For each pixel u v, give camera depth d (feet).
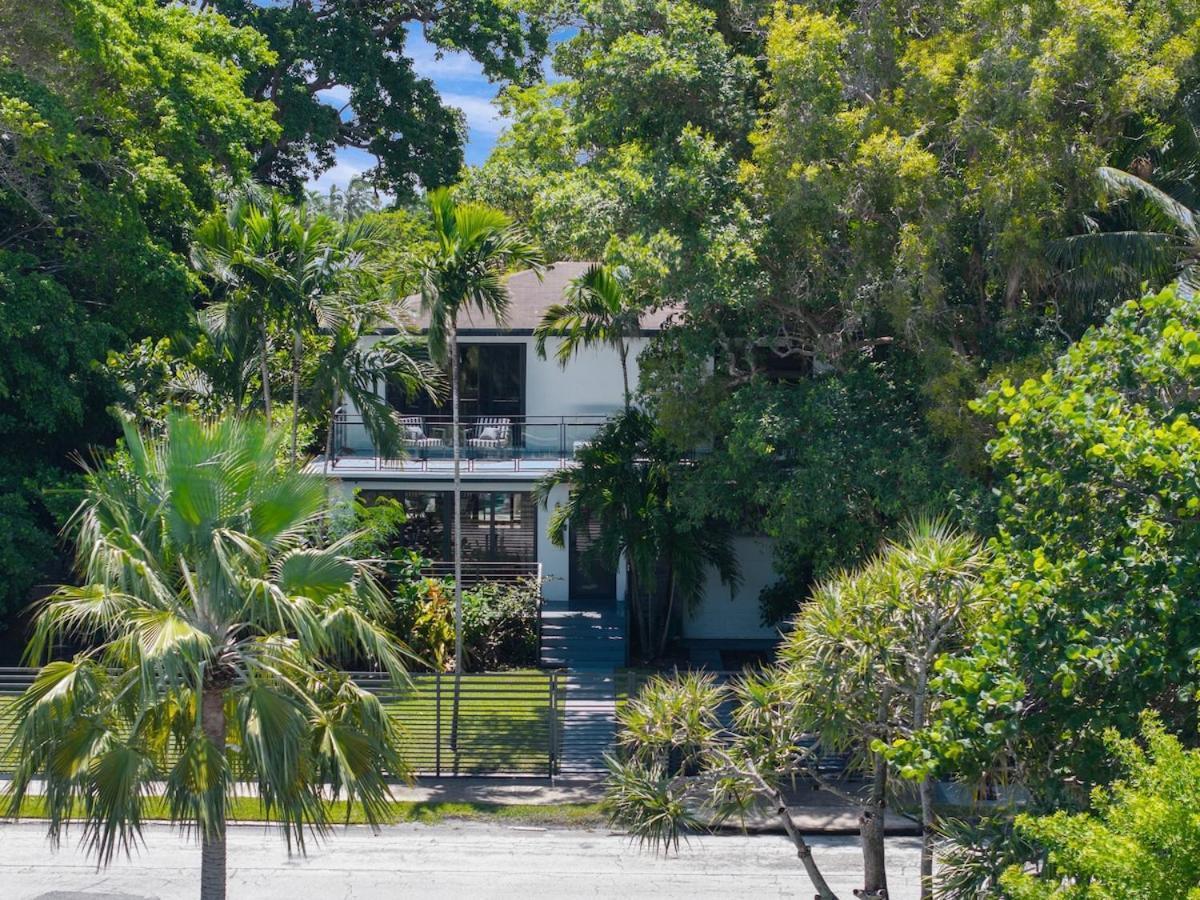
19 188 77.10
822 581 68.33
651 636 89.20
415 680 67.72
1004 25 63.16
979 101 61.36
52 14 75.46
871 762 37.50
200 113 89.56
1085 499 31.14
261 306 72.43
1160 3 65.62
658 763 38.93
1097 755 28.94
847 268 67.15
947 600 35.63
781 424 66.85
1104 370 33.30
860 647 35.45
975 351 68.28
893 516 65.21
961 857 31.58
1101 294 65.82
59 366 75.56
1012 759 32.78
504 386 98.07
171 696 36.65
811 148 63.67
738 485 74.64
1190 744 30.45
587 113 75.46
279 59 137.80
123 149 81.87
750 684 38.88
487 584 88.63
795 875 53.57
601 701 74.84
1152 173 71.36
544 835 58.85
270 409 75.51
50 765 35.37
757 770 37.40
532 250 69.41
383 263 78.18
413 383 79.87
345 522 76.69
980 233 65.87
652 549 81.82
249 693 36.22
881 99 65.31
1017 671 29.68
